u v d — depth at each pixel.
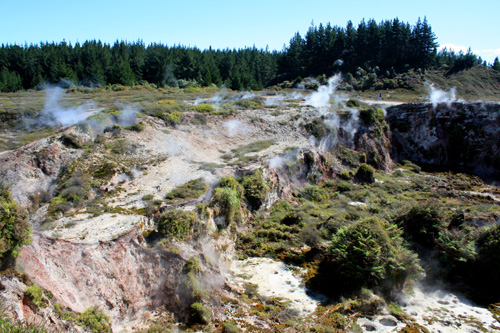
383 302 13.66
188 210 15.31
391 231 16.86
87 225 13.28
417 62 72.50
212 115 28.94
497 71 69.81
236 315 12.52
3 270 9.12
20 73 65.94
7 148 22.06
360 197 25.19
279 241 18.58
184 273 12.73
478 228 18.42
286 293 14.38
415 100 51.62
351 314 13.14
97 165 17.83
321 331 11.91
